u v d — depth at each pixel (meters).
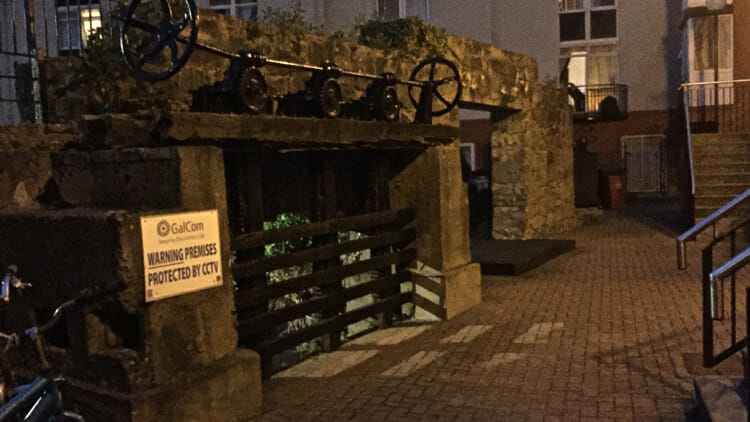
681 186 14.45
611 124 21.48
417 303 6.84
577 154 16.00
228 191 4.85
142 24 4.25
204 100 4.68
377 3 21.42
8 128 4.71
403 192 6.93
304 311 5.29
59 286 4.08
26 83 5.16
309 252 5.34
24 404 2.78
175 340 3.96
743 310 6.56
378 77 5.88
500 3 21.64
